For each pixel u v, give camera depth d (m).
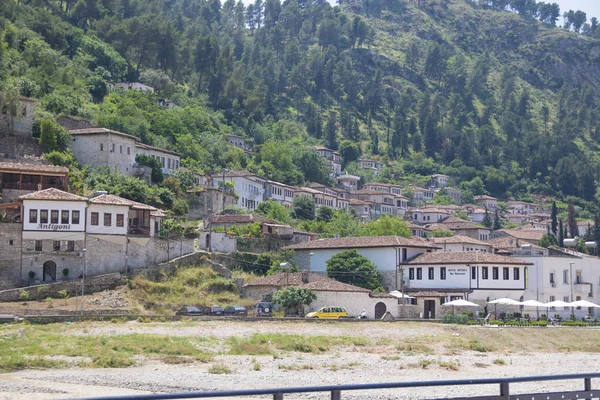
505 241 168.62
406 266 118.94
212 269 111.12
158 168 137.62
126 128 160.25
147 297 98.44
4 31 176.88
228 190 159.88
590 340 90.69
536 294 122.69
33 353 64.31
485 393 50.94
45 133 123.56
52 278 98.69
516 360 73.44
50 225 98.69
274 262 120.06
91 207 101.69
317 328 86.12
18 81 144.62
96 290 97.38
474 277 112.88
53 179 108.81
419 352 75.50
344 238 127.88
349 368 62.59
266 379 55.75
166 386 51.69
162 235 111.12
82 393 47.78
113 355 64.00
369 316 106.81
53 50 194.00
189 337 75.50
